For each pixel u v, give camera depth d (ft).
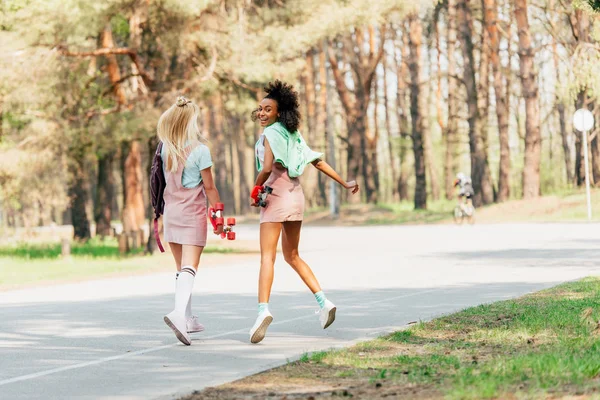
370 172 196.13
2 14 88.84
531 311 31.81
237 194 289.33
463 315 31.86
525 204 137.59
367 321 32.48
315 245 90.84
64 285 56.90
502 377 19.72
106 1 83.25
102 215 146.00
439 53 208.33
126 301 44.01
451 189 195.83
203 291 46.98
